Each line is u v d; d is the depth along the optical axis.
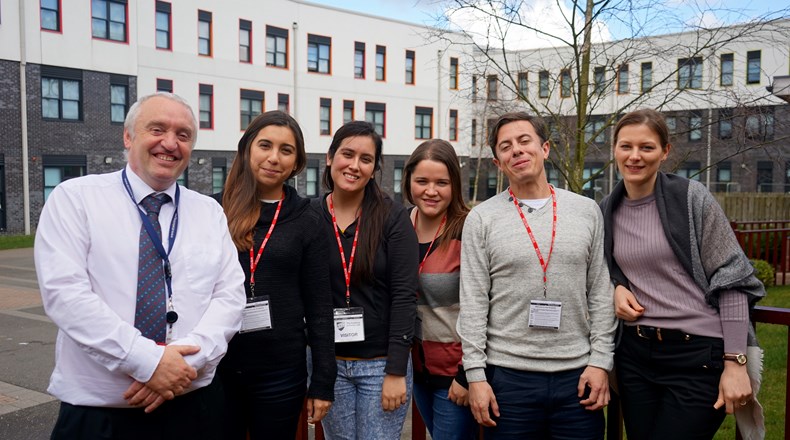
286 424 2.72
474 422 3.01
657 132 2.49
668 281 2.50
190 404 2.34
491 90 8.64
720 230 2.39
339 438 2.96
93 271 2.17
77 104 23.78
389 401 2.79
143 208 2.31
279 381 2.68
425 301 3.01
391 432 2.90
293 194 2.82
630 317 2.53
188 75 27.34
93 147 24.09
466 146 35.00
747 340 2.40
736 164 31.14
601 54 6.65
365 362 2.89
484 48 6.78
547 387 2.57
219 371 2.70
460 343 2.94
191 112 2.41
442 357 2.95
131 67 25.22
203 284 2.35
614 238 2.66
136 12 25.41
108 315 2.07
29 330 8.54
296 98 31.31
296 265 2.72
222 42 28.53
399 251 2.85
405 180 3.16
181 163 2.36
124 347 2.06
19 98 22.08
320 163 32.47
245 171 2.75
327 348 2.76
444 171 2.96
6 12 21.64
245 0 29.22
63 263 2.09
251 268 2.65
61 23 23.08
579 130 6.24
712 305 2.42
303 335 2.78
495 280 2.66
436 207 3.00
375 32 34.28
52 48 22.86
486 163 36.97
